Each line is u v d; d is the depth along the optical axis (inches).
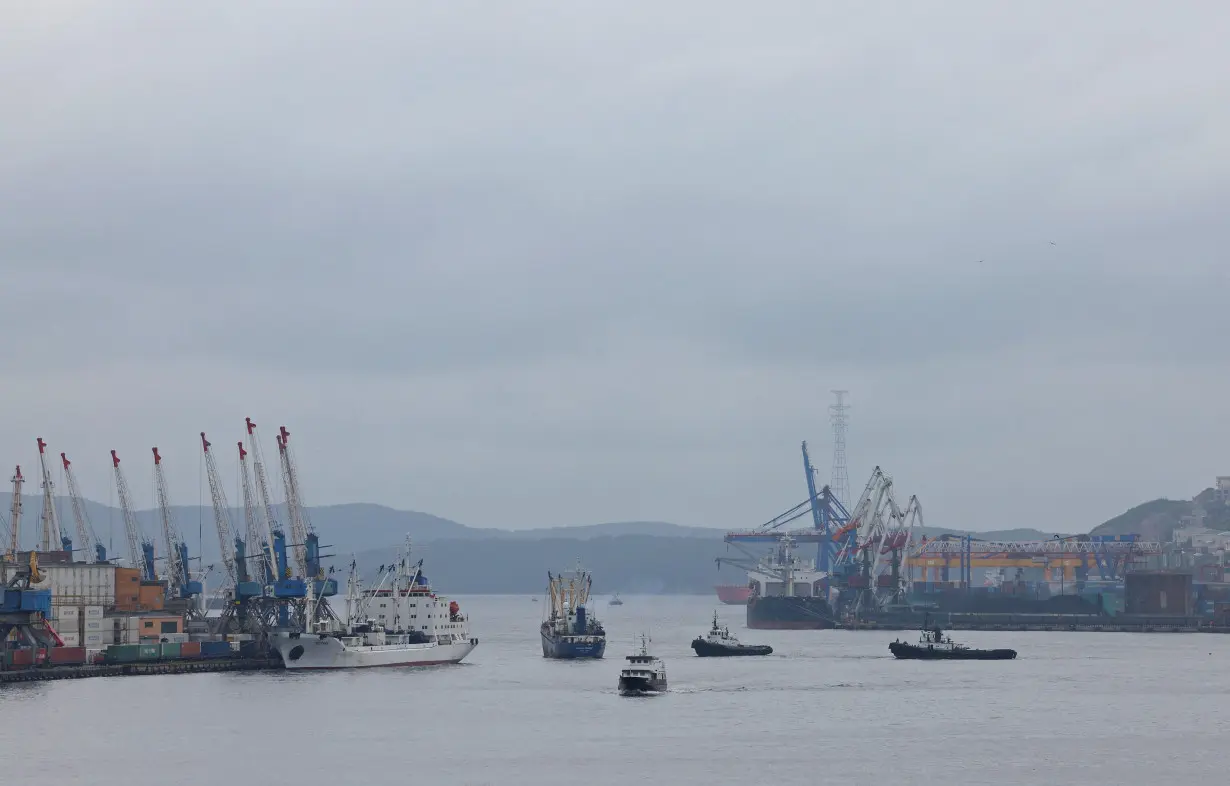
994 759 7204.7
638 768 6894.7
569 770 6840.6
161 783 6515.8
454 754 7278.5
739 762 7071.9
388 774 6737.2
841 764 7012.8
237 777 6653.5
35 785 6466.5
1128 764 7071.9
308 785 6481.3
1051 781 6628.9
